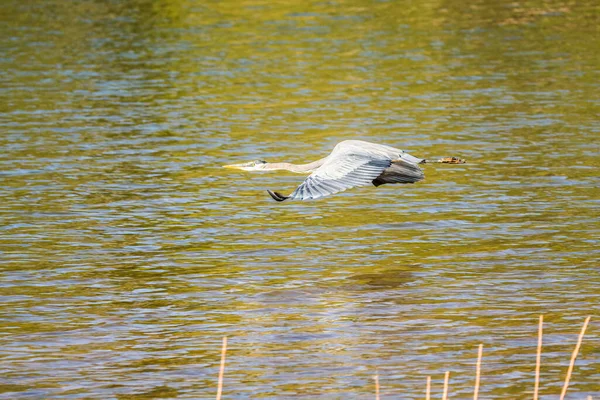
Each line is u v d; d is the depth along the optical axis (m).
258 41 33.41
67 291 13.81
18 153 21.38
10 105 25.69
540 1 39.34
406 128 22.95
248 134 22.81
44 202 18.08
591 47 31.30
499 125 23.05
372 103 25.45
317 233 16.36
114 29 35.78
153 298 13.52
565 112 24.06
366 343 11.82
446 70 28.86
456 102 25.31
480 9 38.12
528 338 11.88
